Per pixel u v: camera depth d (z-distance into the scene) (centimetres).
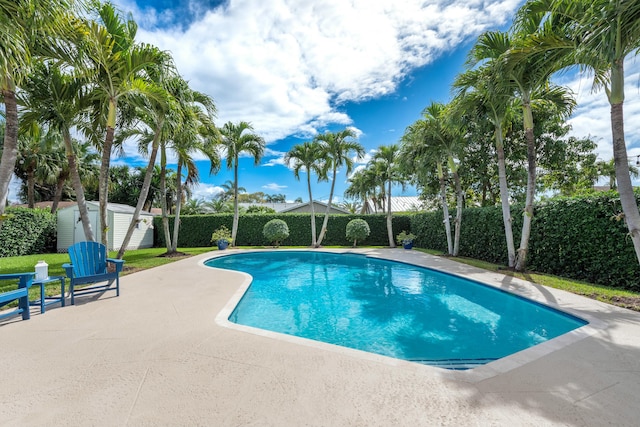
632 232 443
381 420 189
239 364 266
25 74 432
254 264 1115
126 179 2544
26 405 204
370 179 1709
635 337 325
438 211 1381
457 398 213
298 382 235
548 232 722
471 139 1095
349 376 245
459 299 607
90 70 625
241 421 187
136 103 731
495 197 1451
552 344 310
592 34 408
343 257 1297
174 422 186
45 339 323
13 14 377
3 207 471
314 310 544
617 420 188
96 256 540
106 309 439
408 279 815
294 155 1634
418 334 425
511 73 657
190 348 300
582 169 1283
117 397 214
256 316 511
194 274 750
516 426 182
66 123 709
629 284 545
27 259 1124
